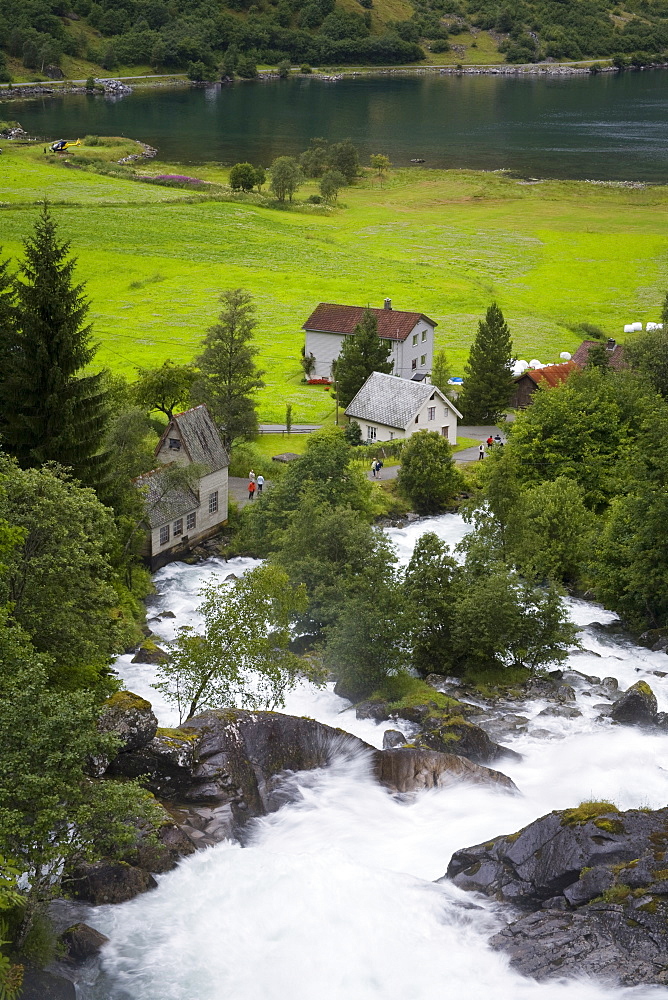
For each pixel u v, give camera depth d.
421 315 131.12
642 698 53.00
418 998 30.06
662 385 111.50
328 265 189.12
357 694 56.19
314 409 120.75
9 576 41.91
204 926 32.78
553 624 60.59
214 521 84.38
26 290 67.44
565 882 34.12
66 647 43.72
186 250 193.75
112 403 89.00
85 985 30.28
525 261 197.25
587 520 80.69
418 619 58.81
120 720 40.03
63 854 29.86
